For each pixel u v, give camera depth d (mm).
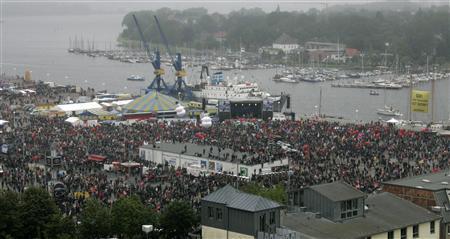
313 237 119438
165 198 177250
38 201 144125
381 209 134375
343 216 129000
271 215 121812
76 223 147375
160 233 142875
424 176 158500
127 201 145375
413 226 130625
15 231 140250
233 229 122250
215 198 125562
